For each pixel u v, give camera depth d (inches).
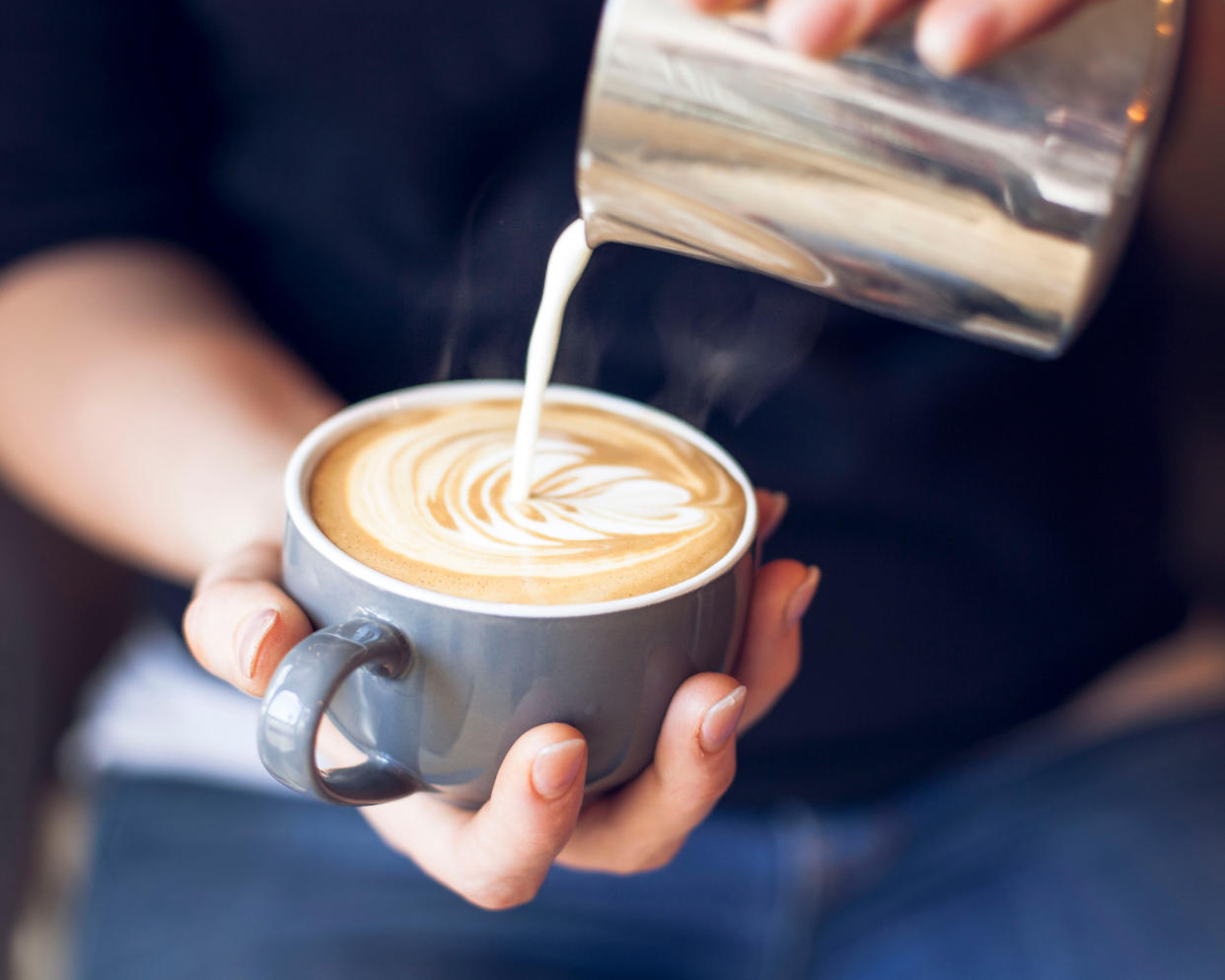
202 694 24.9
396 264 25.4
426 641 16.3
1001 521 24.8
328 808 24.6
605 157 16.0
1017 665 25.2
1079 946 23.0
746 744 24.4
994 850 24.6
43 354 22.8
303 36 24.7
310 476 18.1
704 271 23.8
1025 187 15.8
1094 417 25.7
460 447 18.9
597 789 17.5
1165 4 15.5
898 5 15.4
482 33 24.4
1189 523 35.4
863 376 24.7
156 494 21.2
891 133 15.6
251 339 24.1
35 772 25.8
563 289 17.7
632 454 19.2
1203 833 23.8
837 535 24.4
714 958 24.8
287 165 25.4
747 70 15.5
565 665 16.3
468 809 18.0
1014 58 15.5
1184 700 25.8
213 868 24.3
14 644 25.8
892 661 24.6
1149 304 26.5
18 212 24.0
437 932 23.9
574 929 24.5
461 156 25.0
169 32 25.5
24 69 23.9
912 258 16.2
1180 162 38.2
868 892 25.2
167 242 25.1
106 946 23.5
